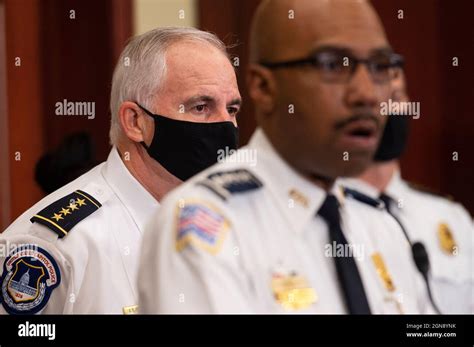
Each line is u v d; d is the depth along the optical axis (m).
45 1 6.01
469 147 4.73
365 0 2.04
